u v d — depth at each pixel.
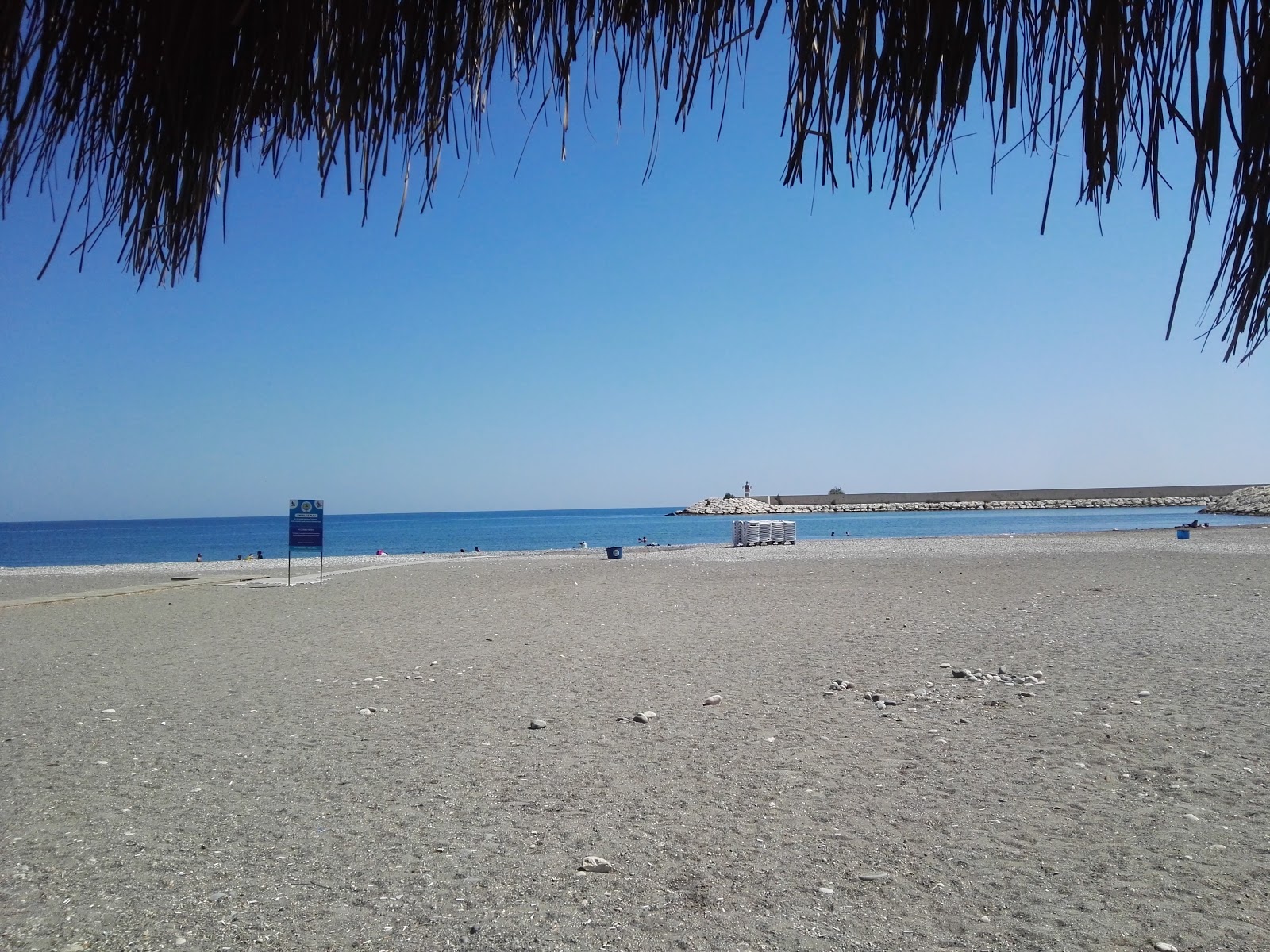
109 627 13.07
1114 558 22.55
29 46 1.10
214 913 3.21
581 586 18.09
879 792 4.50
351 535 83.50
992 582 16.66
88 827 4.19
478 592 17.42
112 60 1.16
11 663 9.69
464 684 7.79
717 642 9.96
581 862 3.65
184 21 1.09
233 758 5.46
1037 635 9.93
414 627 12.15
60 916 3.20
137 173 1.22
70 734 6.19
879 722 6.02
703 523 96.56
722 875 3.49
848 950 2.85
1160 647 8.95
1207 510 84.06
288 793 4.70
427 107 1.36
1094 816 4.08
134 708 7.09
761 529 34.75
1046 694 6.80
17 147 1.11
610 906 3.22
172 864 3.70
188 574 25.45
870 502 113.88
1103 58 1.06
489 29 1.50
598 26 1.48
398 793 4.65
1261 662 7.93
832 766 4.98
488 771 5.03
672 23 1.39
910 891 3.30
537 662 8.84
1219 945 2.81
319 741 5.84
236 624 13.03
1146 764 4.88
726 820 4.13
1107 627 10.49
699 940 2.94
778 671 8.02
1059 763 4.94
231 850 3.86
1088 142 1.08
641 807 4.35
